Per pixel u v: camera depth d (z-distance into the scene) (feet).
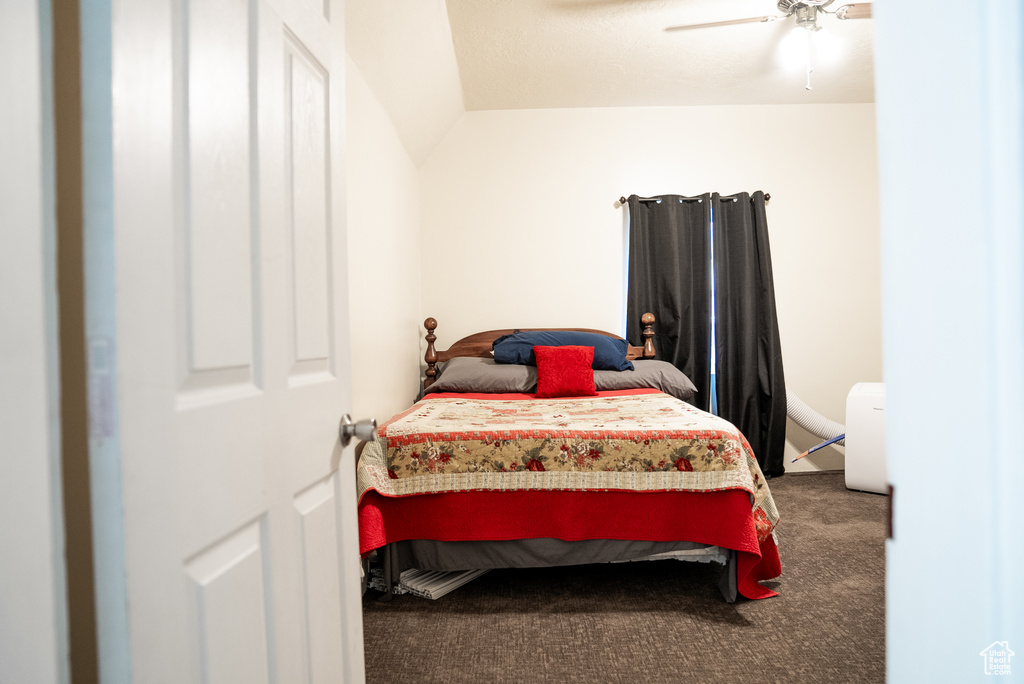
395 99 10.53
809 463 14.52
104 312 2.09
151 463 2.27
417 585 7.75
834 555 8.95
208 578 2.62
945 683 1.38
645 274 14.19
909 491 1.48
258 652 3.01
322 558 3.73
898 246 1.49
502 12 10.00
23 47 1.88
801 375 14.43
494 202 14.39
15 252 1.84
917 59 1.43
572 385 11.44
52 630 1.93
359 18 7.90
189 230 2.54
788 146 14.43
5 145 1.81
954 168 1.34
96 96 2.10
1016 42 1.25
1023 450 1.24
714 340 14.46
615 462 7.52
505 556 7.63
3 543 1.81
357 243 8.71
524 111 14.39
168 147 2.43
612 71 12.33
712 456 7.41
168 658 2.35
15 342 1.84
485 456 7.60
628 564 8.68
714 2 9.72
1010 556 1.25
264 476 3.08
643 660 6.10
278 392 3.23
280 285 3.29
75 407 2.56
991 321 1.27
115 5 2.13
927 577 1.43
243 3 3.03
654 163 14.40
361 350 8.93
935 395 1.40
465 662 6.11
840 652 6.19
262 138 3.14
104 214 2.09
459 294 14.38
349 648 4.08
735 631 6.67
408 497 7.63
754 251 14.16
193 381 2.57
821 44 11.07
